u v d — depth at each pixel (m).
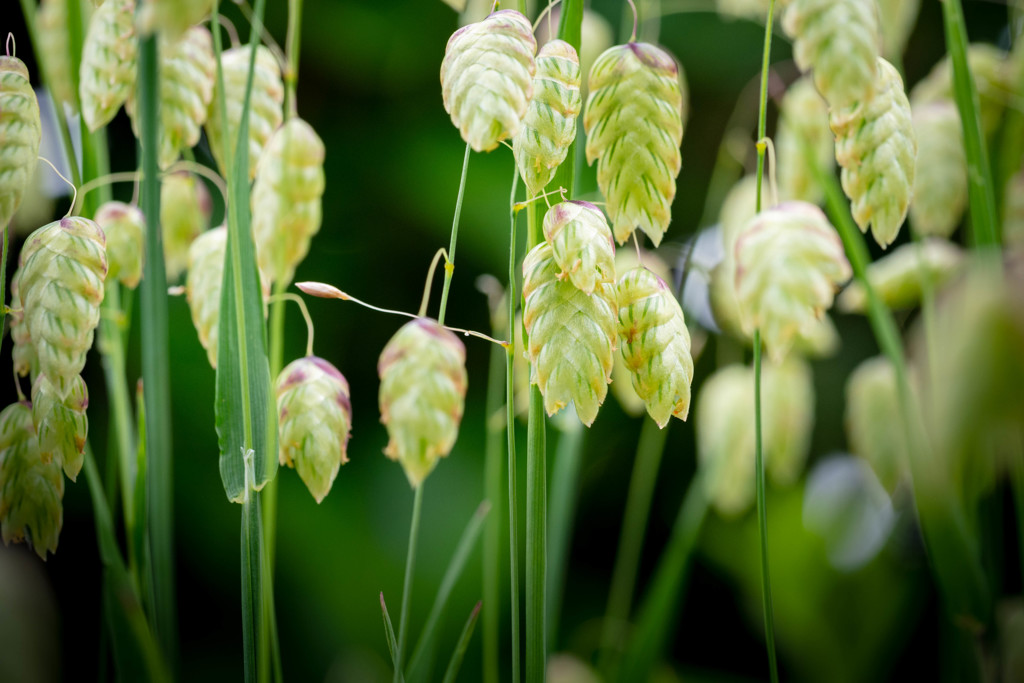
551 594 0.28
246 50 0.26
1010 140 0.29
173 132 0.25
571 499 0.29
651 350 0.24
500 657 0.42
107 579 0.25
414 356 0.24
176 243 0.28
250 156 0.26
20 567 0.25
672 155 0.24
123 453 0.27
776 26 0.34
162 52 0.24
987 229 0.26
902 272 0.29
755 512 0.41
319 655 0.41
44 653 0.25
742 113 0.35
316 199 0.27
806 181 0.30
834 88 0.23
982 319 0.22
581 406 0.24
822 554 0.39
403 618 0.25
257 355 0.24
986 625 0.27
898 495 0.34
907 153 0.25
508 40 0.23
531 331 0.24
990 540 0.29
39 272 0.24
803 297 0.23
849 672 0.37
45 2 0.27
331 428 0.25
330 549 0.42
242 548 0.25
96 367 0.38
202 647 0.43
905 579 0.37
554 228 0.24
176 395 0.43
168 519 0.25
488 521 0.28
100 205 0.27
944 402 0.22
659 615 0.29
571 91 0.24
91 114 0.25
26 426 0.25
